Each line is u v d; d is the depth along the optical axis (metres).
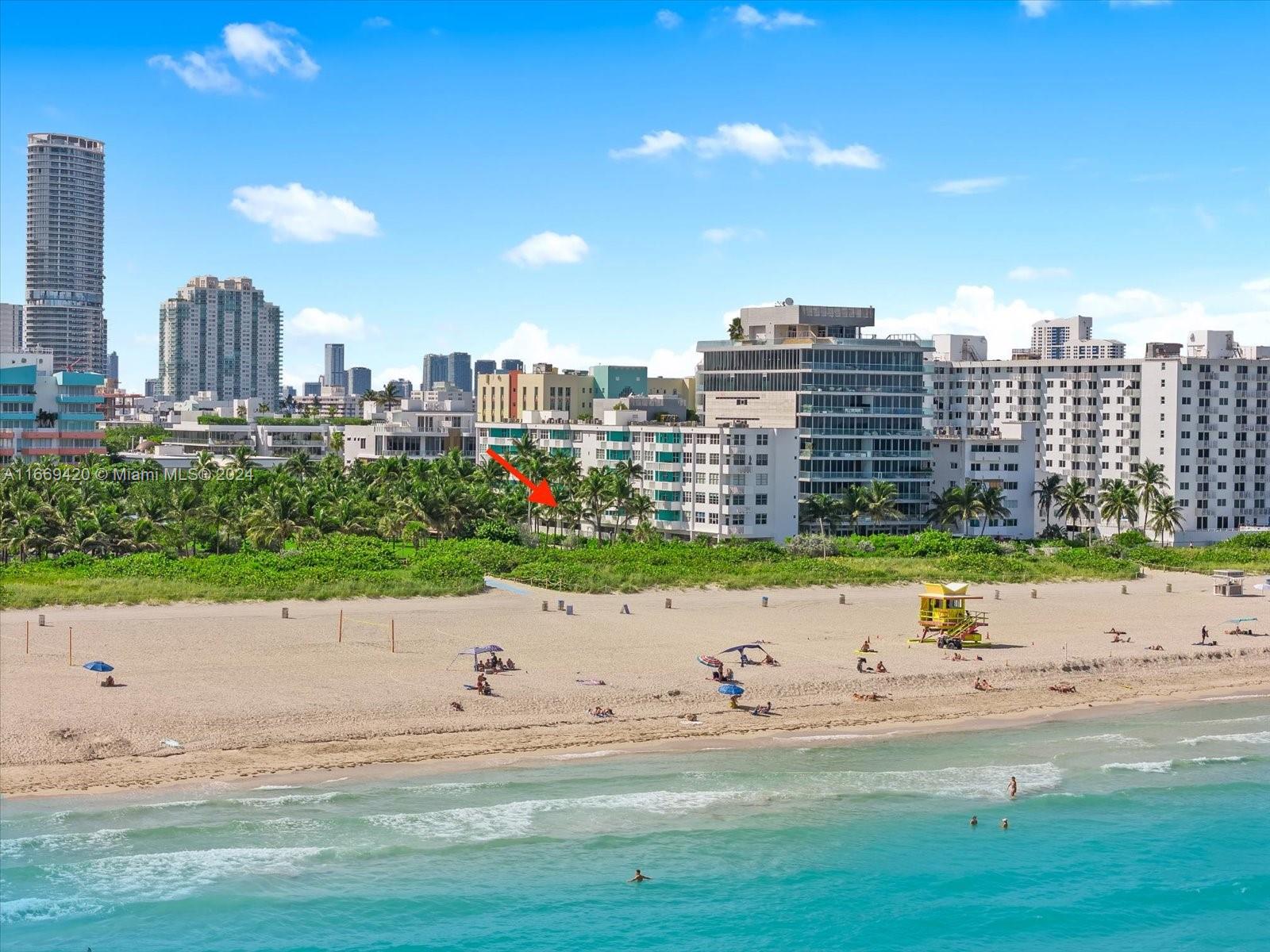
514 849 79.81
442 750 94.69
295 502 182.88
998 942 73.00
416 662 115.75
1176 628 147.00
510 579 163.75
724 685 107.88
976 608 155.38
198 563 158.62
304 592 144.62
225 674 108.94
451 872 76.62
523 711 103.62
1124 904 77.75
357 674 110.69
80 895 71.62
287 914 71.19
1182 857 83.81
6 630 122.31
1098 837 86.19
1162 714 114.38
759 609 149.12
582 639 128.50
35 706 96.94
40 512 170.88
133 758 89.31
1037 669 124.62
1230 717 113.81
